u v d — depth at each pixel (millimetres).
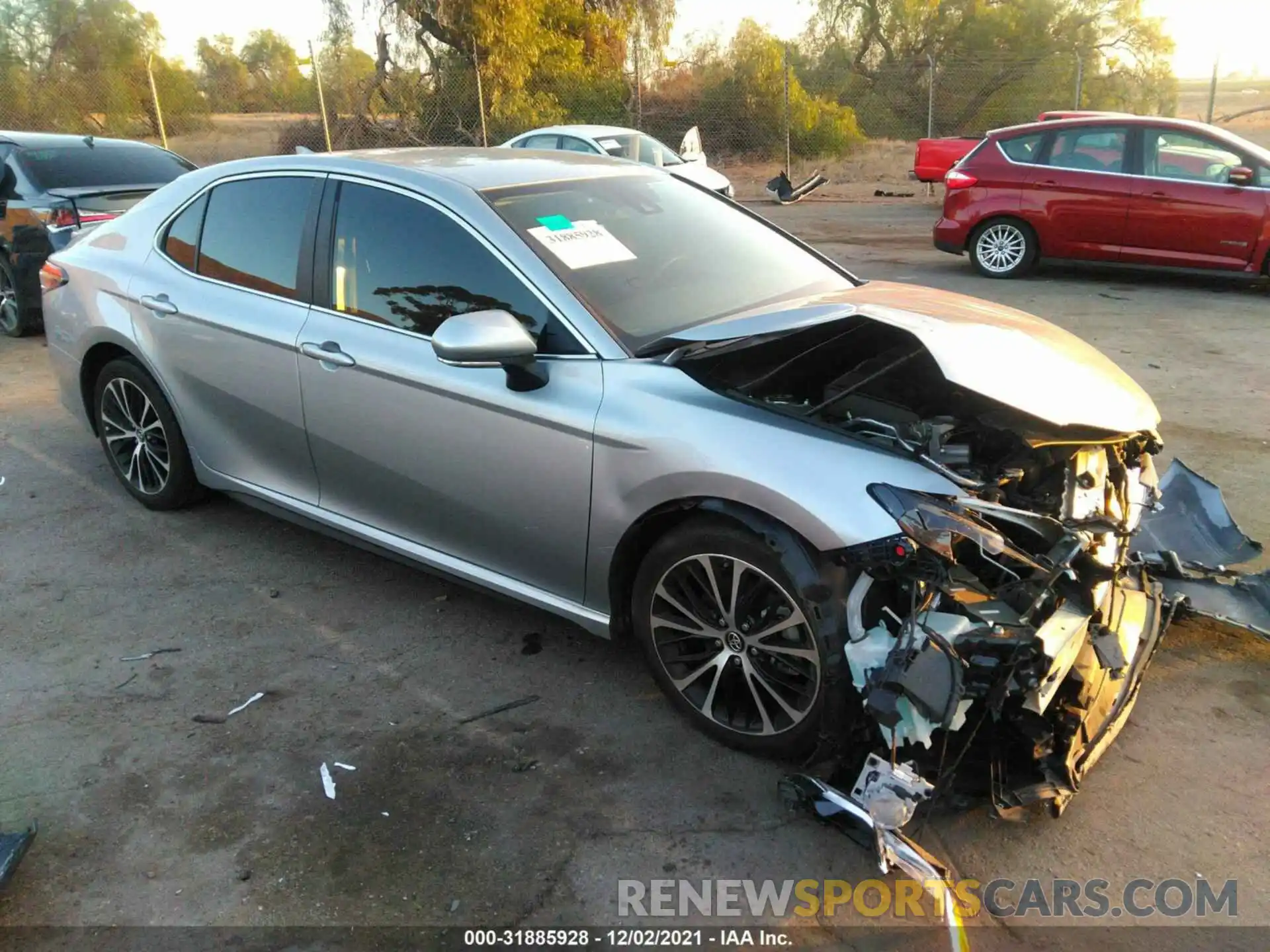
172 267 4336
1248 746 3029
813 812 2650
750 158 22609
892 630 2605
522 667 3506
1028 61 24500
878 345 3441
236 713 3250
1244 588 3613
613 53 22750
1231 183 9414
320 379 3678
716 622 2941
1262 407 6086
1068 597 2666
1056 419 2719
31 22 21844
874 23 25734
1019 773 2643
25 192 8070
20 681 3441
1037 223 10289
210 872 2584
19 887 2539
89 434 5945
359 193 3697
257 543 4500
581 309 3166
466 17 20062
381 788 2889
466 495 3369
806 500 2613
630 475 2932
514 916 2445
